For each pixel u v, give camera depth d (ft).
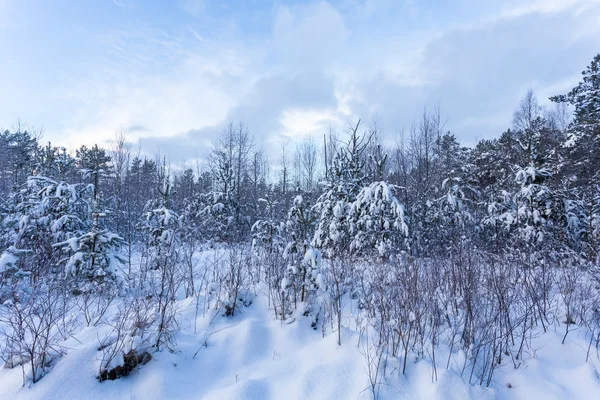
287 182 90.74
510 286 15.11
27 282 17.10
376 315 14.34
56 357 10.11
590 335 12.94
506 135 56.08
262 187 95.71
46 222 21.57
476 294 14.08
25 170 43.52
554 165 38.63
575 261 22.65
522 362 11.32
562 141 44.24
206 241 43.70
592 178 37.19
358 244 26.02
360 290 17.46
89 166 51.47
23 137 77.46
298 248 17.88
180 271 19.80
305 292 16.38
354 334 13.00
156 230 26.32
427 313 13.23
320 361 11.51
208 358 11.63
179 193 87.25
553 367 11.12
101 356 10.04
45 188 21.66
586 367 10.56
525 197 27.50
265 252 22.34
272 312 15.66
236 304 15.74
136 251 33.86
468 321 12.56
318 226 30.42
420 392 9.57
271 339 13.35
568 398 9.35
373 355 11.10
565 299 14.60
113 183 69.77
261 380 10.30
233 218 45.98
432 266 18.95
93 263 17.34
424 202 38.52
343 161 32.35
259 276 20.02
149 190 81.87
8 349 10.67
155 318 11.89
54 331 12.01
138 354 10.21
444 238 31.53
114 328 11.32
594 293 16.70
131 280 19.03
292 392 9.69
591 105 42.98
